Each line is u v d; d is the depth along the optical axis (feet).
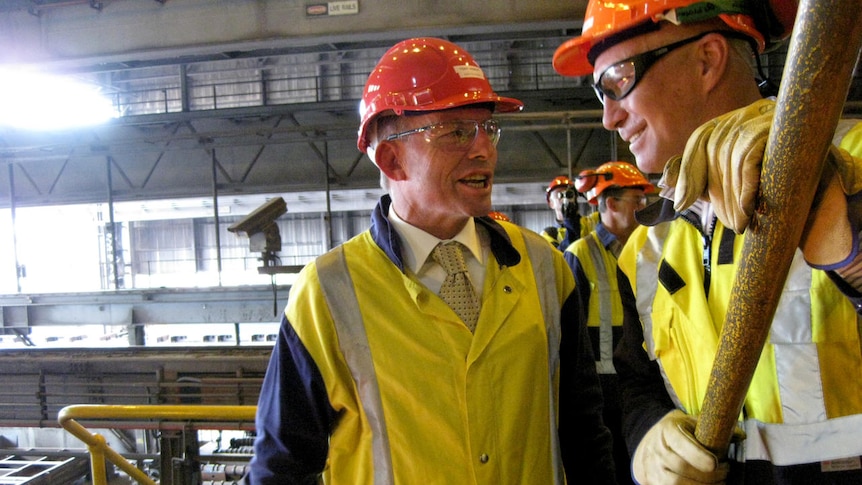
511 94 25.76
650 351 3.60
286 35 18.10
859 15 1.21
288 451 3.69
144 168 28.32
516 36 26.25
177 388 14.19
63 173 29.19
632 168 9.64
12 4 19.60
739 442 2.93
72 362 14.62
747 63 2.91
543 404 3.85
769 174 1.49
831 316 2.62
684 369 3.34
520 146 25.99
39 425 14.71
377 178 27.04
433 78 3.62
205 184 27.91
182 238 47.52
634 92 3.00
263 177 27.68
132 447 19.20
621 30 2.91
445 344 3.61
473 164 3.66
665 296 3.47
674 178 1.87
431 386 3.57
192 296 26.53
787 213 1.51
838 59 1.26
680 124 2.96
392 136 3.78
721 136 1.68
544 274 4.07
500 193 29.81
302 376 3.75
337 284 3.80
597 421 4.24
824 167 1.59
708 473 2.48
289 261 45.73
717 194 1.70
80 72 23.44
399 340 3.64
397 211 4.02
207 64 36.45
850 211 1.57
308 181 27.35
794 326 2.72
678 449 2.59
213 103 36.81
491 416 3.58
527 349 3.77
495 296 3.77
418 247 3.84
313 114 27.96
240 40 18.29
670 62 2.88
